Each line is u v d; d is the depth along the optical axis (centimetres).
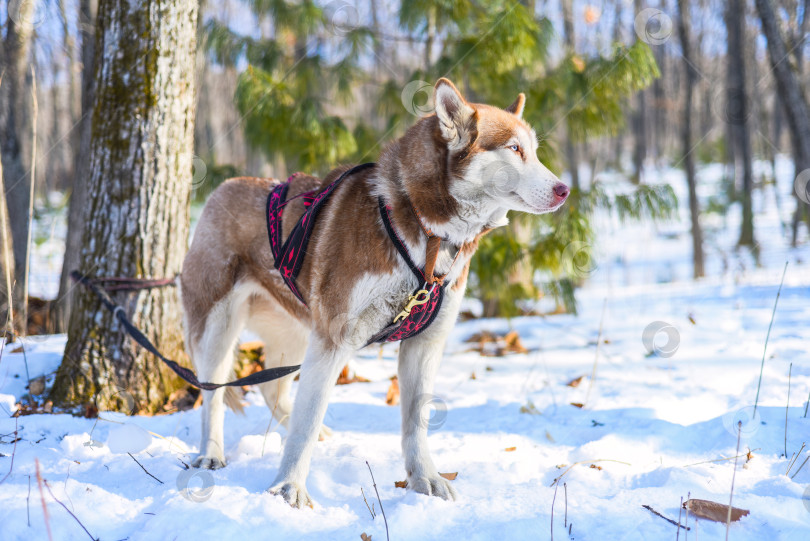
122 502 237
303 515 232
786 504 230
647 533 216
